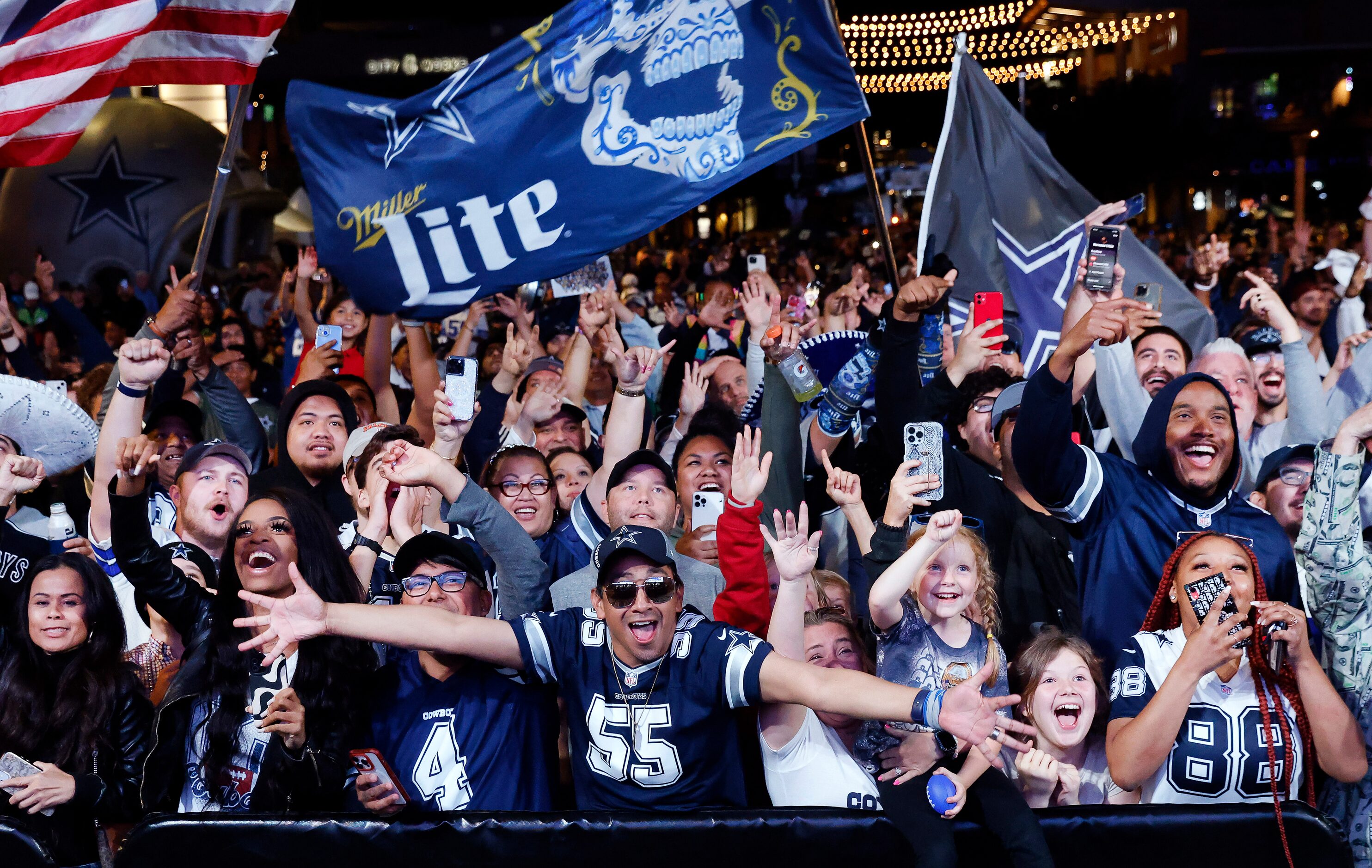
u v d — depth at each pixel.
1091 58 29.48
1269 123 28.06
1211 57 28.14
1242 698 3.43
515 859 3.22
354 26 31.33
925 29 22.33
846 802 3.44
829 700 3.15
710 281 9.03
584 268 6.04
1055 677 3.62
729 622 3.63
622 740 3.31
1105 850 3.22
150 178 19.88
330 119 4.85
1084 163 28.59
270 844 3.24
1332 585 3.58
